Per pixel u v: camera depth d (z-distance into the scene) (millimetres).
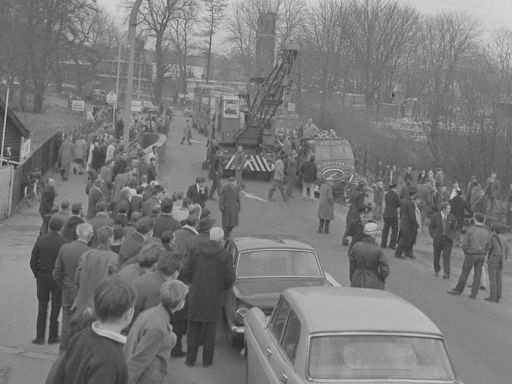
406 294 15883
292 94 74062
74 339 4391
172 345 5855
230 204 20438
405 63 81938
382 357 6355
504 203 30797
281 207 28984
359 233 15508
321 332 6516
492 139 34875
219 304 9875
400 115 70938
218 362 10344
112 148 31625
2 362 9438
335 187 33188
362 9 79188
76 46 63875
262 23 51906
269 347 7500
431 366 6348
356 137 48750
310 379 6195
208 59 99250
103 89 113625
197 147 51219
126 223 12133
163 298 5789
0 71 54312
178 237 11445
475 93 38906
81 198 26641
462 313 14500
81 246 9398
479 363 11211
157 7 84938
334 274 17250
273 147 37594
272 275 11070
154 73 122562
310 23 82875
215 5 95938
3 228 20859
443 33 85688
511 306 15383
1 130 27609
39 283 10141
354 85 78188
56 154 35188
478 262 15711
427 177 30297
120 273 7863
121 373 4254
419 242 23344
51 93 97188
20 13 55219
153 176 25406
